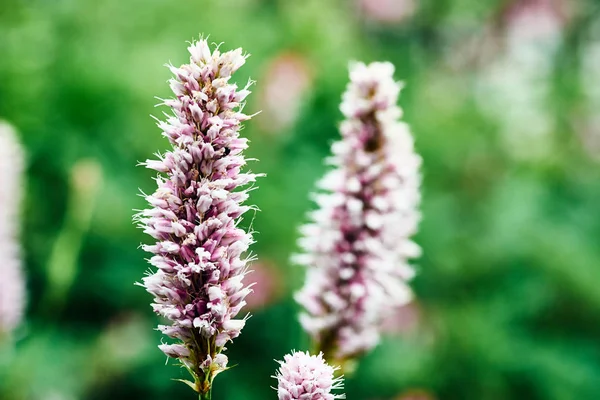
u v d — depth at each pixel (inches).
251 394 15.9
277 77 18.2
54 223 17.0
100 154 17.1
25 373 13.9
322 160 18.1
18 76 16.9
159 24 19.2
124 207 16.5
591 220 19.8
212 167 7.8
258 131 18.3
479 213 19.4
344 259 10.1
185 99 7.8
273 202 16.8
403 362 16.2
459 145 20.2
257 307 16.2
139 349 16.2
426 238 18.0
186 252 7.9
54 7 18.6
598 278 17.7
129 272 16.7
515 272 18.1
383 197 10.1
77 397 15.4
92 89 17.4
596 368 16.9
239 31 19.5
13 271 12.6
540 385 16.5
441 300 18.0
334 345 10.2
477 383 16.5
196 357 8.1
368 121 10.1
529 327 17.7
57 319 16.5
